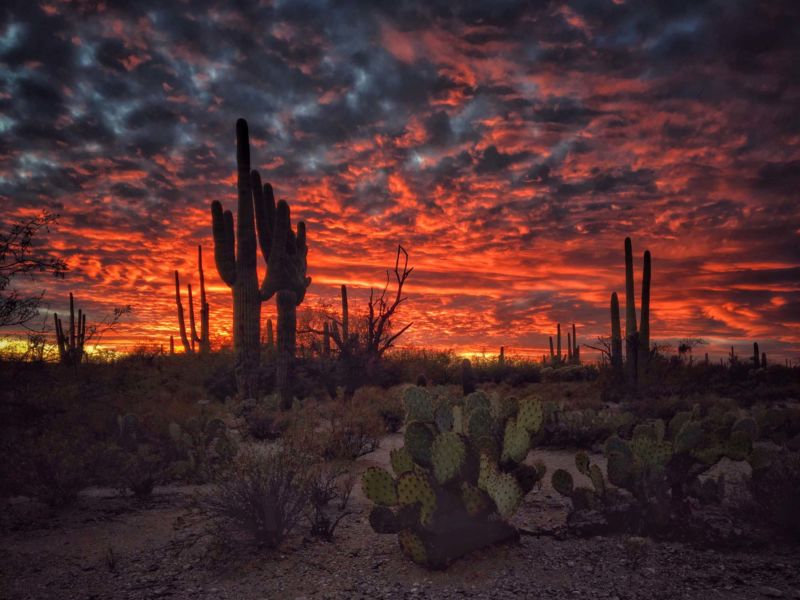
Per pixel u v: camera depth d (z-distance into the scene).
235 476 5.32
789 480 5.11
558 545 4.86
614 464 5.20
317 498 5.92
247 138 19.75
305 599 4.03
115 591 4.24
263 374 18.06
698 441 5.27
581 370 26.36
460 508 4.79
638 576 4.14
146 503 6.71
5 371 7.84
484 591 4.01
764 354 27.47
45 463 6.65
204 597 4.11
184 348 36.62
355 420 10.20
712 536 4.82
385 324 20.58
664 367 21.52
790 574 4.07
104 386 10.48
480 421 5.04
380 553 4.89
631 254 21.72
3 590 4.29
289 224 21.14
